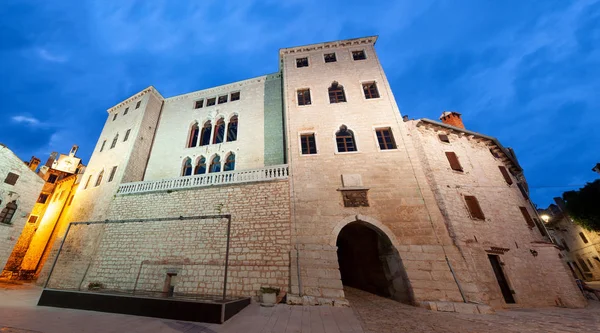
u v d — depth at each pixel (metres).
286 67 20.47
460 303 10.12
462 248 11.85
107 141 23.25
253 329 6.69
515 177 20.00
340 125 16.48
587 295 17.16
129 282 13.38
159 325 6.87
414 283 11.03
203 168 20.28
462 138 17.83
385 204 13.20
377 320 8.06
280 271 11.91
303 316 8.34
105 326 6.59
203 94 24.62
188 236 14.02
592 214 23.92
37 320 6.94
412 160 14.46
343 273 17.75
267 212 13.76
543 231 17.50
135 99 24.89
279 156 18.67
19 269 21.47
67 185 26.62
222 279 12.30
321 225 12.83
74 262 15.34
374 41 20.95
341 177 14.35
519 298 12.23
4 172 17.23
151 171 20.56
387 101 17.12
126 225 15.52
